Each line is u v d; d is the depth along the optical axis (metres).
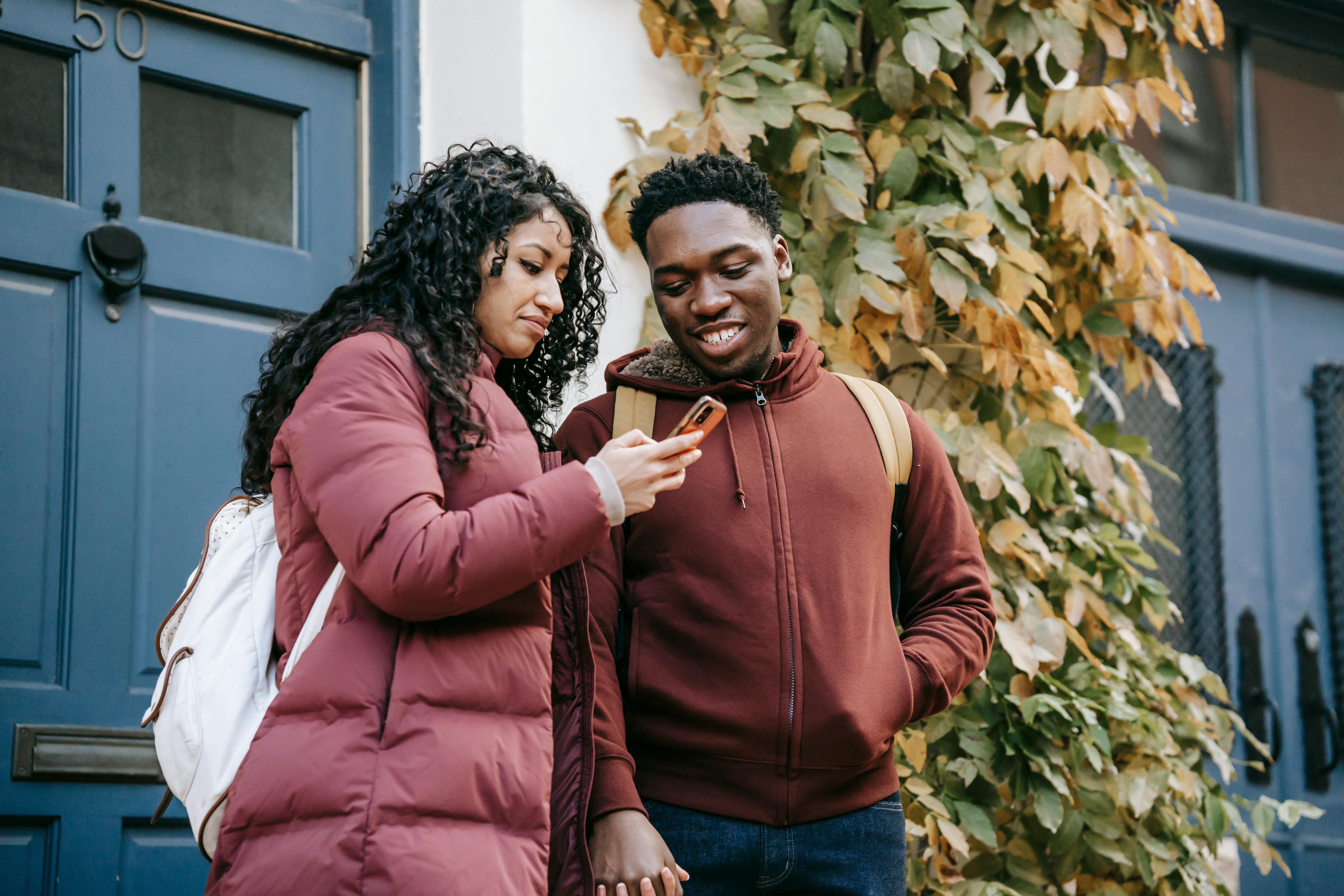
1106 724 2.74
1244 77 3.85
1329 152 3.96
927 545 1.92
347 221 2.57
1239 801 2.92
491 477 1.42
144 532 2.25
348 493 1.31
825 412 1.90
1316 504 3.73
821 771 1.69
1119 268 2.83
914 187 2.79
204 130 2.44
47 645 2.14
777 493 1.78
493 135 2.51
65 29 2.29
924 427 1.97
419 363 1.43
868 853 1.72
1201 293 3.08
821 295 2.62
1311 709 3.59
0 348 2.16
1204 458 3.60
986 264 2.68
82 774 2.11
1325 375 3.81
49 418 2.19
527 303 1.56
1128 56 3.04
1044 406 2.82
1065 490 2.85
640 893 1.53
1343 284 3.90
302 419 1.38
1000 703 2.61
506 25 2.53
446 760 1.28
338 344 1.45
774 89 2.65
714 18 2.74
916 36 2.66
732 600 1.71
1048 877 2.68
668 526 1.75
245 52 2.48
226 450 2.37
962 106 2.87
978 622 1.86
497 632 1.38
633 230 1.95
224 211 2.44
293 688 1.31
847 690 1.69
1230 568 3.58
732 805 1.67
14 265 2.19
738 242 1.82
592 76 2.59
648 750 1.72
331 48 2.56
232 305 2.41
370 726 1.29
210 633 1.41
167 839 2.19
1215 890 2.85
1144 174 3.03
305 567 1.40
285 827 1.26
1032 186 2.89
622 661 1.75
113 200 2.29
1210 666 3.50
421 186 1.59
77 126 2.28
